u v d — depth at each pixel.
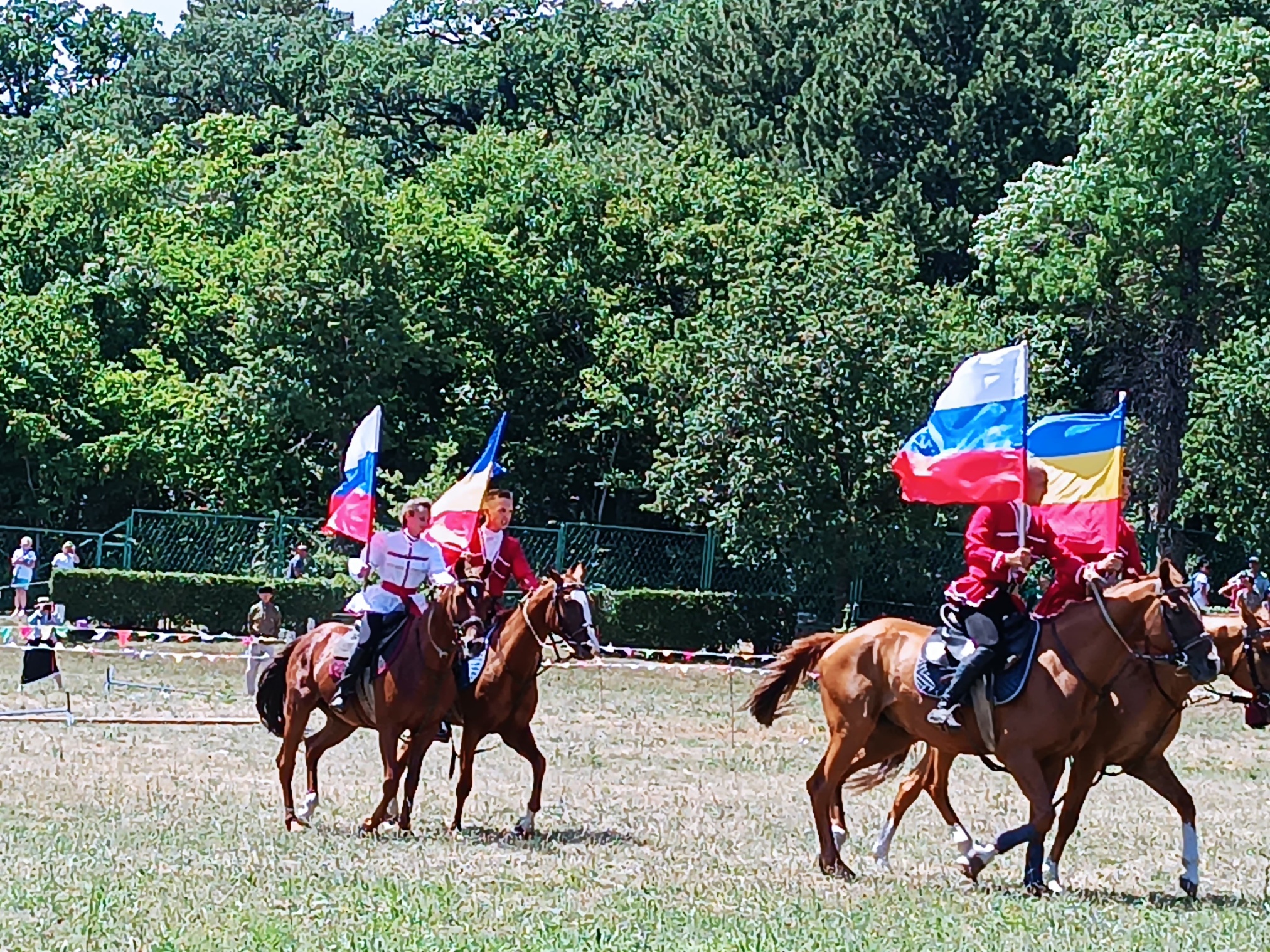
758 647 39.22
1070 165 48.62
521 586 15.90
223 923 10.21
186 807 15.84
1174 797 12.92
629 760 21.52
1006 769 12.87
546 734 24.16
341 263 41.97
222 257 47.78
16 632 34.94
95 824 14.45
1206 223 47.00
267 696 15.44
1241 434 44.78
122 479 44.03
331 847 13.53
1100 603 12.37
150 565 38.91
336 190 42.44
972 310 43.69
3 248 49.81
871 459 35.44
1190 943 10.52
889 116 57.06
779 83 62.25
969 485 12.71
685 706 29.09
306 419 41.91
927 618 39.97
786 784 19.66
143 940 9.67
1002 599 12.66
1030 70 56.53
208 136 54.62
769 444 35.88
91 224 50.28
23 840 13.41
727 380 36.44
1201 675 12.11
